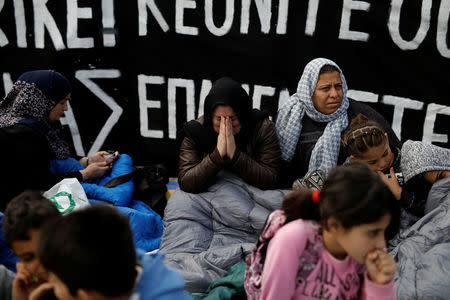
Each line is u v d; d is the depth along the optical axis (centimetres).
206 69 313
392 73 301
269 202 237
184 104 321
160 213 285
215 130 246
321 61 248
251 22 300
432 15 285
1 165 233
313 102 251
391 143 254
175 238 230
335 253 115
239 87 244
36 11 305
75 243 90
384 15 290
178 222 236
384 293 108
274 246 115
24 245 129
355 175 104
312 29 298
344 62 303
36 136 244
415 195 217
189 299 106
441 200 200
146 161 334
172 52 311
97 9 304
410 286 172
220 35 305
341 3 290
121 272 92
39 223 127
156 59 313
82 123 327
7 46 312
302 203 116
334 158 250
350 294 120
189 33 306
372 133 202
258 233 232
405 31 291
